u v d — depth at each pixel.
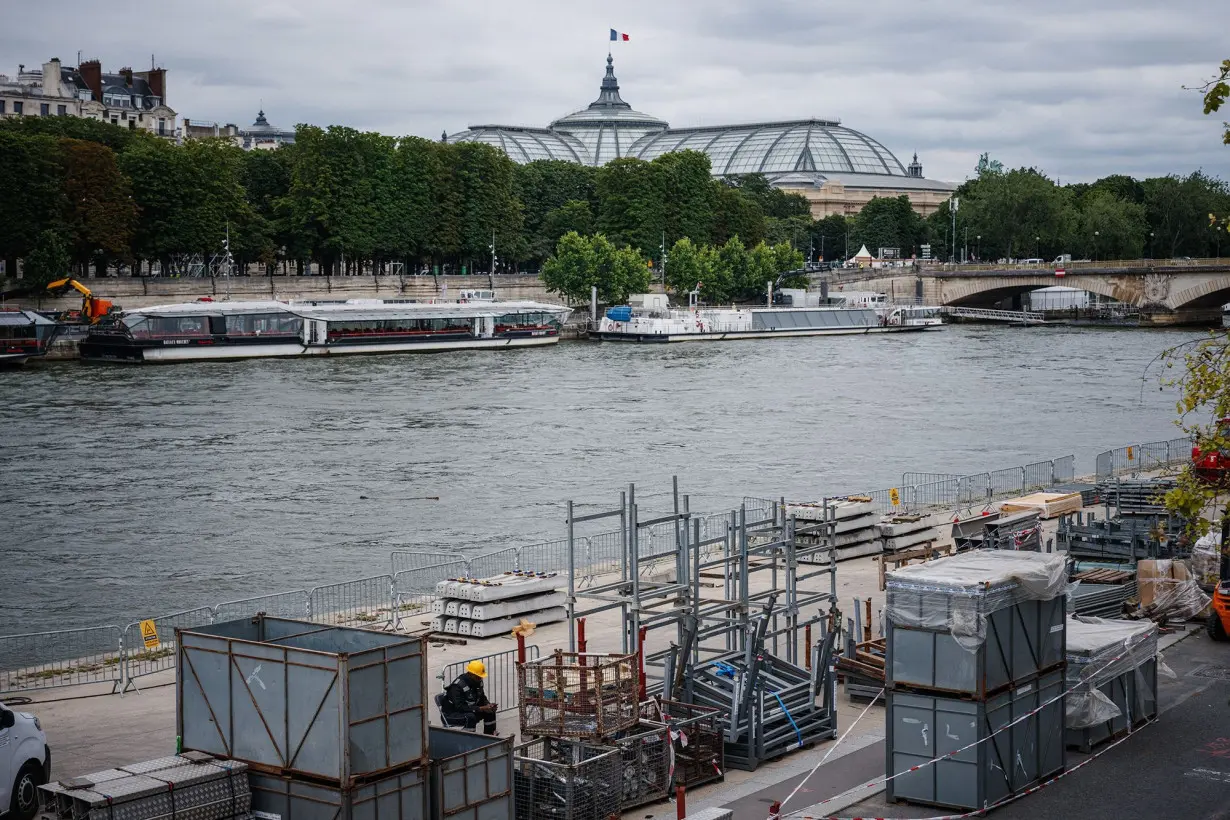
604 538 74.31
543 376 167.12
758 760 34.91
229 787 26.94
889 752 32.56
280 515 83.75
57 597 65.06
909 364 184.38
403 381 159.62
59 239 181.00
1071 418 128.00
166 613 61.75
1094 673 35.50
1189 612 48.47
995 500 80.81
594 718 32.03
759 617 39.84
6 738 30.38
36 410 127.38
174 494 89.50
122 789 25.97
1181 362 180.25
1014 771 32.59
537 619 50.03
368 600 61.44
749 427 122.12
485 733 33.25
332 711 26.64
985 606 31.55
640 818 31.47
